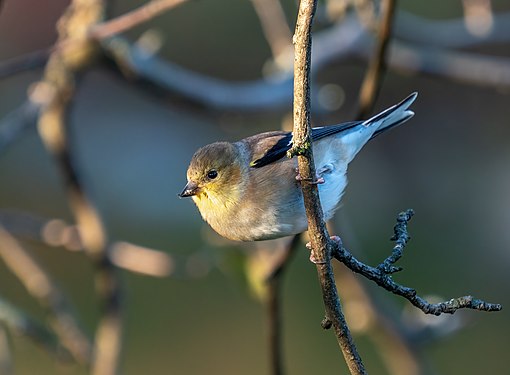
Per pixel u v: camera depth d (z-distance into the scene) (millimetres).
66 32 7914
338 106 9188
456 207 19078
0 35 14930
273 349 7117
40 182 19094
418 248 17750
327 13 9000
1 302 7691
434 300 8523
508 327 15164
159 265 8273
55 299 8211
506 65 9039
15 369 13125
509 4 16766
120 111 20953
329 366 14234
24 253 8289
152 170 20109
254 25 18938
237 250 7184
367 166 20109
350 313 8766
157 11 6527
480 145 19719
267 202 6059
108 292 8328
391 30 6414
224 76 19047
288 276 16094
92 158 20172
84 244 8344
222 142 6535
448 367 13953
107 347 8148
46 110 8125
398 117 6672
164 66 7949
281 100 8234
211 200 6207
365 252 17656
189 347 14539
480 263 17391
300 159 4312
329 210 6316
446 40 9922
